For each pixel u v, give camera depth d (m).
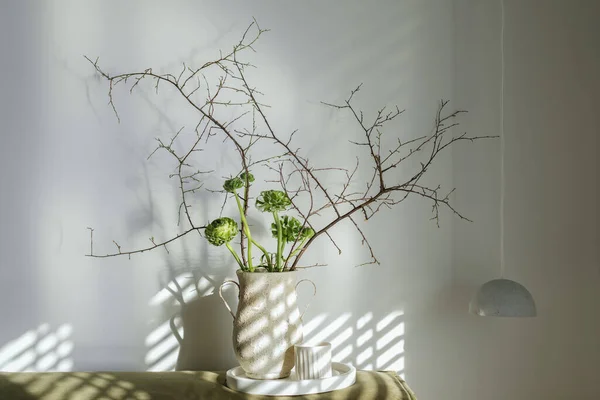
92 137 1.95
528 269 1.96
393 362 1.95
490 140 1.97
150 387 1.68
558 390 1.95
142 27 1.96
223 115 1.96
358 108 1.97
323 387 1.63
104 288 1.94
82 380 1.73
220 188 1.95
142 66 1.96
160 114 1.95
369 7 1.98
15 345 1.92
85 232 1.94
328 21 1.98
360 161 1.96
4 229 1.93
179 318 1.94
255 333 1.67
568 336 1.95
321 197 1.96
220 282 1.94
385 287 1.96
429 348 1.95
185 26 1.96
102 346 1.93
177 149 1.95
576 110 1.97
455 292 1.96
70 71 1.95
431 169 1.97
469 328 1.95
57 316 1.93
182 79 1.96
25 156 1.94
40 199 1.94
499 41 1.97
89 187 1.94
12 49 1.94
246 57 1.96
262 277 1.68
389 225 1.96
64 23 1.95
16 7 1.94
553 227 1.96
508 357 1.95
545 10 1.98
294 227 1.78
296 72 1.97
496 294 1.75
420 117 1.97
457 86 1.97
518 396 1.95
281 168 1.95
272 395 1.62
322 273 1.95
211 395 1.63
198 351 1.94
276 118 1.96
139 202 1.95
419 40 1.98
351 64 1.98
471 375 1.95
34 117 1.94
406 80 1.97
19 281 1.93
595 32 1.98
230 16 1.97
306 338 1.95
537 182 1.97
